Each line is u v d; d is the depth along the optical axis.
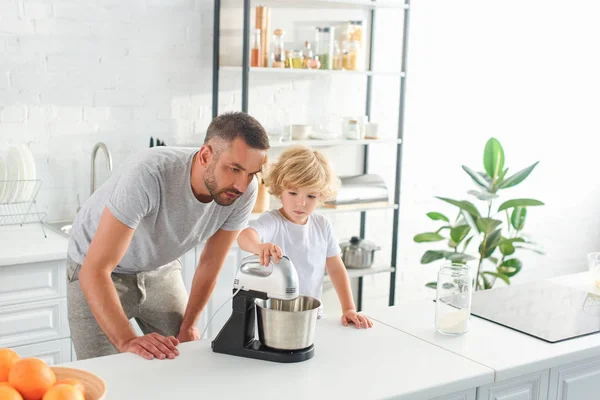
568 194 5.20
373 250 4.02
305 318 1.77
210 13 3.66
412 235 4.58
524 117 4.86
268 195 3.64
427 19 4.34
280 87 3.93
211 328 3.37
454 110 4.56
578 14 4.95
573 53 4.99
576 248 5.34
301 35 3.92
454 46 4.48
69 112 3.38
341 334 2.00
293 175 2.20
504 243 4.16
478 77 4.61
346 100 4.17
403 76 3.89
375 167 4.33
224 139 1.86
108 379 1.65
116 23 3.43
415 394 1.63
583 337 2.01
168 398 1.56
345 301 2.38
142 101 3.55
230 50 3.72
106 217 1.94
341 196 3.81
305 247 2.37
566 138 5.10
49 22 3.27
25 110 3.28
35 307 2.83
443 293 2.01
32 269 2.80
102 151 3.48
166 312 2.40
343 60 3.81
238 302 1.80
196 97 3.69
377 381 1.67
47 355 2.88
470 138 4.66
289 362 1.77
